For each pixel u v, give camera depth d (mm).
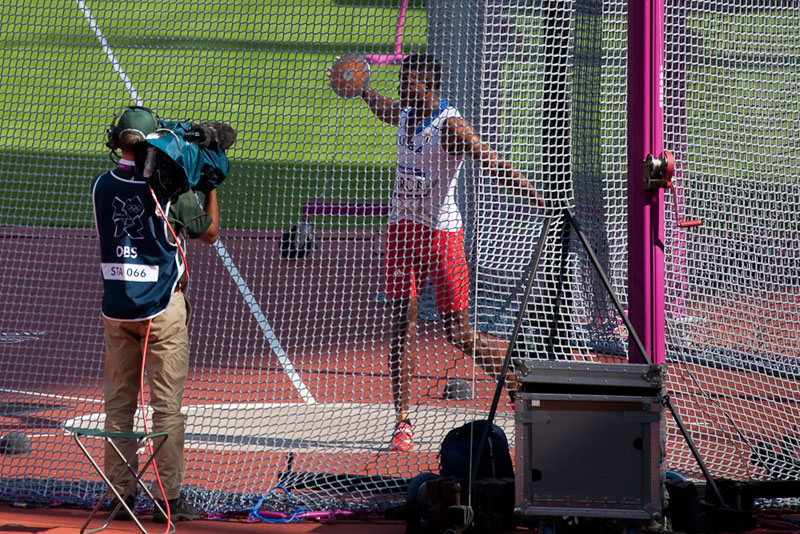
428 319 26203
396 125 23031
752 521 17688
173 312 18188
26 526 17969
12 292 34875
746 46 23484
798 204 23797
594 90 22797
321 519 18891
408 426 22078
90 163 50312
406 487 20000
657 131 19219
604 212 22906
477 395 24234
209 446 22094
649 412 16000
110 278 17922
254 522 18641
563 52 22562
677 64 23688
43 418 23797
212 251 40969
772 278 24125
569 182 22328
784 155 23469
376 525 18562
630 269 19422
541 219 22531
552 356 22422
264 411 24234
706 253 23891
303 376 27344
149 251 17891
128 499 18422
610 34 23203
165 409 18219
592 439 16109
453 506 16516
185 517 18641
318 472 20609
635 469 16062
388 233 22188
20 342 30094
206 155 18484
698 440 22422
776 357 24375
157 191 17797
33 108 59688
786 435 21797
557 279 22625
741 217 24047
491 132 23797
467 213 24562
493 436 18203
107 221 17938
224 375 27359
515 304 22656
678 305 23938
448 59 24047
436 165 21578
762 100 23453
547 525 16406
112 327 18094
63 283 36344
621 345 22750
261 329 32250
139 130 17891
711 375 24562
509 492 17047
